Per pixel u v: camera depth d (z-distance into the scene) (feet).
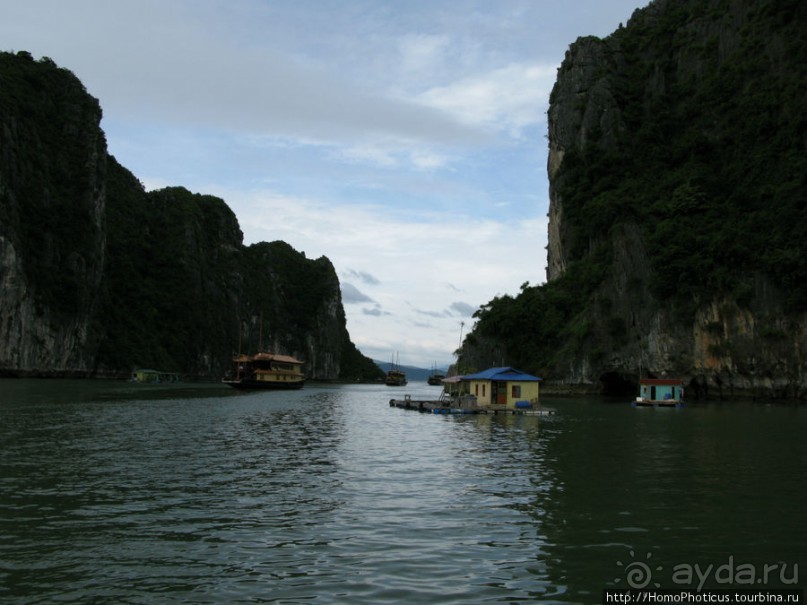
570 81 380.58
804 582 34.58
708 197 281.95
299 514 48.49
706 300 249.14
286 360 372.17
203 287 630.74
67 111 471.62
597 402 228.63
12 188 397.39
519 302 336.08
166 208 642.22
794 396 229.04
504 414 163.73
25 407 149.38
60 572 34.94
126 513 48.21
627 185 318.86
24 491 55.62
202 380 537.65
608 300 285.02
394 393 363.56
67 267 433.89
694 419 144.25
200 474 65.62
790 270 228.63
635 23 408.87
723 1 337.72
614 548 40.04
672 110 338.75
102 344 482.69
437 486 60.29
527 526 45.19
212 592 32.17
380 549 39.63
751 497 55.11
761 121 282.15
